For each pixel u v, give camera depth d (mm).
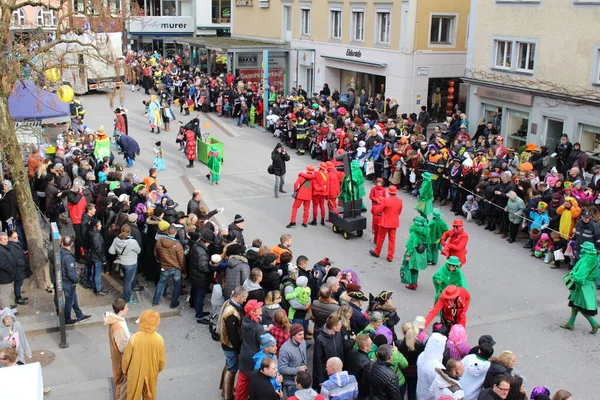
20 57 12750
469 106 26203
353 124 24375
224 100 34594
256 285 10391
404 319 12492
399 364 8672
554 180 17000
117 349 8859
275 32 41531
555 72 21906
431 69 30531
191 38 47812
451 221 18453
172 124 32469
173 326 12094
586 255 11664
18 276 12156
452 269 11039
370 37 32250
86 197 15500
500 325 12375
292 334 8711
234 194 20891
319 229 17797
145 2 54594
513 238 16812
